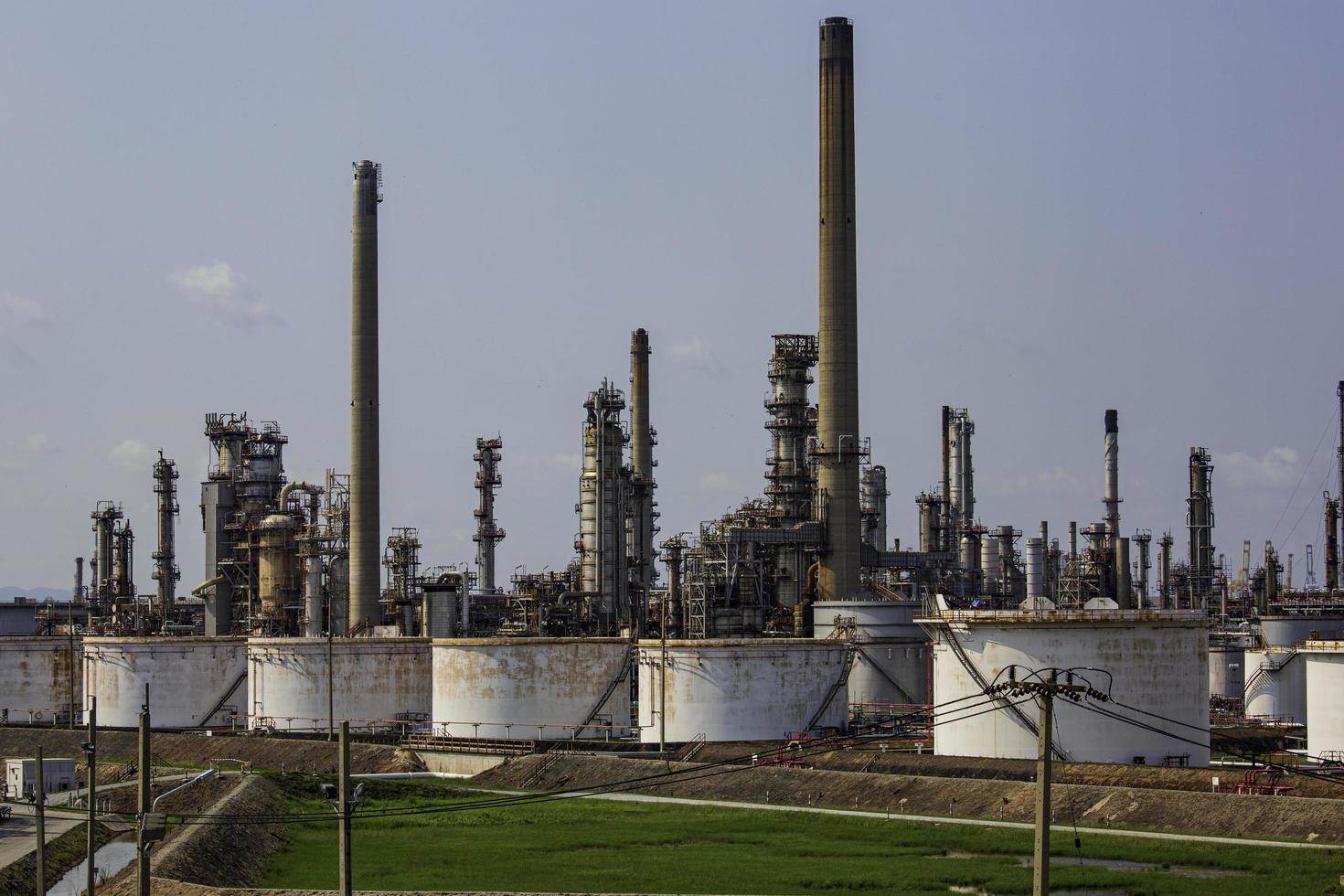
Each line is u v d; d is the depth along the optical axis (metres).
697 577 152.88
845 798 110.69
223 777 126.94
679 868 90.94
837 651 135.50
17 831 103.31
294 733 158.00
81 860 96.44
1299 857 85.94
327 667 157.88
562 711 145.62
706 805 113.44
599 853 96.69
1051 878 83.69
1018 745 108.19
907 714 138.62
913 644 142.12
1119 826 96.94
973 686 110.44
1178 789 99.50
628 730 144.50
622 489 162.12
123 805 117.06
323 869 94.75
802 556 158.88
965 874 86.44
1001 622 108.62
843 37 164.25
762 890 84.62
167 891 84.62
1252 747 128.62
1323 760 113.50
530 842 101.31
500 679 145.88
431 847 100.94
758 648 132.75
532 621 157.50
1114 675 106.25
